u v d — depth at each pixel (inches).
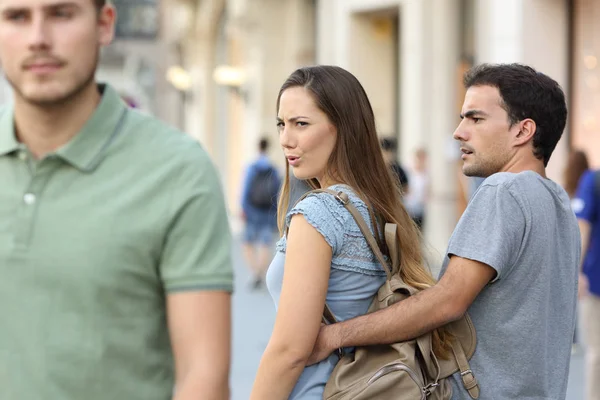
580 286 335.3
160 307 127.3
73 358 121.3
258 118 1203.2
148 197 125.3
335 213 155.5
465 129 167.9
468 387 158.1
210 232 126.5
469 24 779.4
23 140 128.0
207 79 1665.8
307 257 151.9
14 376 121.1
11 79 123.8
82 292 121.7
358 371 154.6
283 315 150.9
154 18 2332.7
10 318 121.8
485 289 159.9
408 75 829.2
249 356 469.7
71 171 125.4
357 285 157.3
